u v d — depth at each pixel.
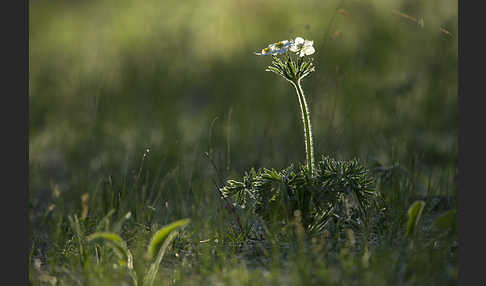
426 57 8.46
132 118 7.63
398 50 8.96
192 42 11.05
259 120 7.19
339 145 5.45
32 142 7.29
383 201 4.49
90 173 5.96
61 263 4.09
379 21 9.91
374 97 7.17
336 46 8.91
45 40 13.17
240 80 8.90
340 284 3.34
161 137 6.99
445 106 6.95
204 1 14.08
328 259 3.70
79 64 10.56
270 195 4.05
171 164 5.90
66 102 8.58
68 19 14.91
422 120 6.70
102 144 6.89
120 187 5.13
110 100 8.20
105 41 12.02
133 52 10.48
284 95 8.06
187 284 3.52
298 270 3.38
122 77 9.14
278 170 5.64
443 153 5.88
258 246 4.09
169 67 9.55
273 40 10.80
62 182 5.98
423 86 7.58
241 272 3.58
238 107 7.47
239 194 4.15
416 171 5.37
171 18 12.47
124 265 3.76
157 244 3.62
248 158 6.10
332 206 4.17
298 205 4.02
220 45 11.01
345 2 10.62
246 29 11.63
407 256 3.64
